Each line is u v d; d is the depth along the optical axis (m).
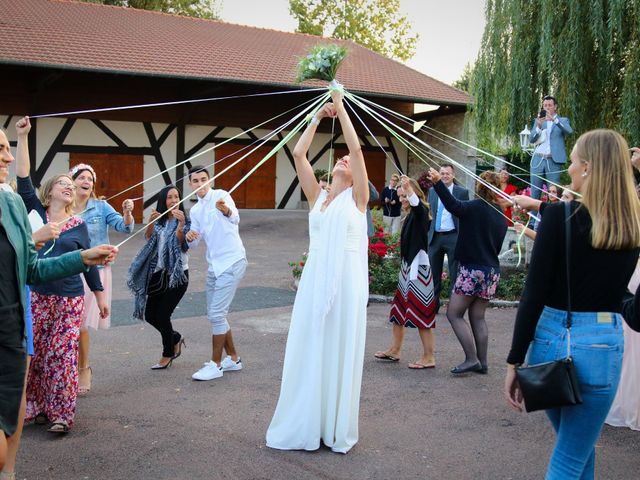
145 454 4.27
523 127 13.64
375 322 8.60
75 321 4.70
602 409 2.74
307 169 4.59
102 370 6.27
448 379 6.12
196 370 6.28
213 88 21.02
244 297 10.18
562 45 12.28
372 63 26.33
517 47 13.52
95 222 5.95
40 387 4.69
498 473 4.07
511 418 5.09
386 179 25.77
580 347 2.72
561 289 2.79
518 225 4.57
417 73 26.31
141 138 21.30
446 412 5.21
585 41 12.23
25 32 19.77
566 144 12.92
